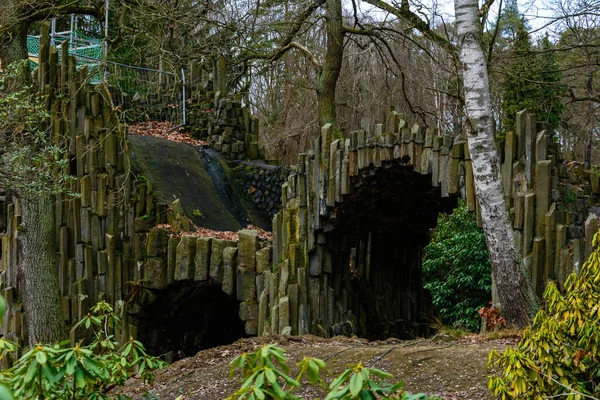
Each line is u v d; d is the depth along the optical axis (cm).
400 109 2436
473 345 890
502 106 2006
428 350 841
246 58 2075
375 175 1366
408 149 1280
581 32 1753
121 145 1689
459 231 1811
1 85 1480
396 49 2397
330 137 1431
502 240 1025
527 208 1105
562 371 532
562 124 2100
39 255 1489
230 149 1998
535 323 578
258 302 1456
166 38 2031
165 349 1659
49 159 1493
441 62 1883
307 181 1456
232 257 1501
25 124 1421
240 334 1738
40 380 405
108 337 623
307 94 2616
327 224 1437
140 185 1675
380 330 1650
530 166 1128
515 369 521
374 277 1688
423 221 1631
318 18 1948
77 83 1680
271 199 1891
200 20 2047
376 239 1688
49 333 1481
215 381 852
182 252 1553
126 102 2064
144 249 1628
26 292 1492
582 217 1179
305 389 773
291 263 1421
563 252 1070
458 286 1759
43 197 1497
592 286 557
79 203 1644
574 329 541
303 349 937
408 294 1738
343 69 2492
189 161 1888
